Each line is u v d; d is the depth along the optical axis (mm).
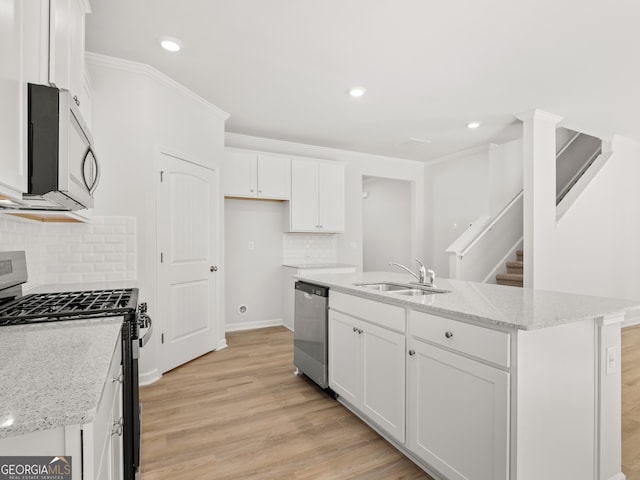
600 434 1625
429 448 1703
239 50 2572
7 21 883
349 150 5352
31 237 2240
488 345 1423
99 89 2689
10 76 902
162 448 1978
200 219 3449
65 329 1247
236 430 2172
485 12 2141
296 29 2316
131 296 1805
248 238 4637
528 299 1841
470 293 2064
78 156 1214
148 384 2832
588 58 2682
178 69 2869
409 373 1826
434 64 2771
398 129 4352
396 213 6695
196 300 3408
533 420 1382
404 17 2188
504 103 3541
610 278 4652
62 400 700
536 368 1388
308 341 2838
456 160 5535
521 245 5379
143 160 2818
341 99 3449
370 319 2129
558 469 1473
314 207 4684
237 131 4414
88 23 2246
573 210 4211
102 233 2691
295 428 2199
